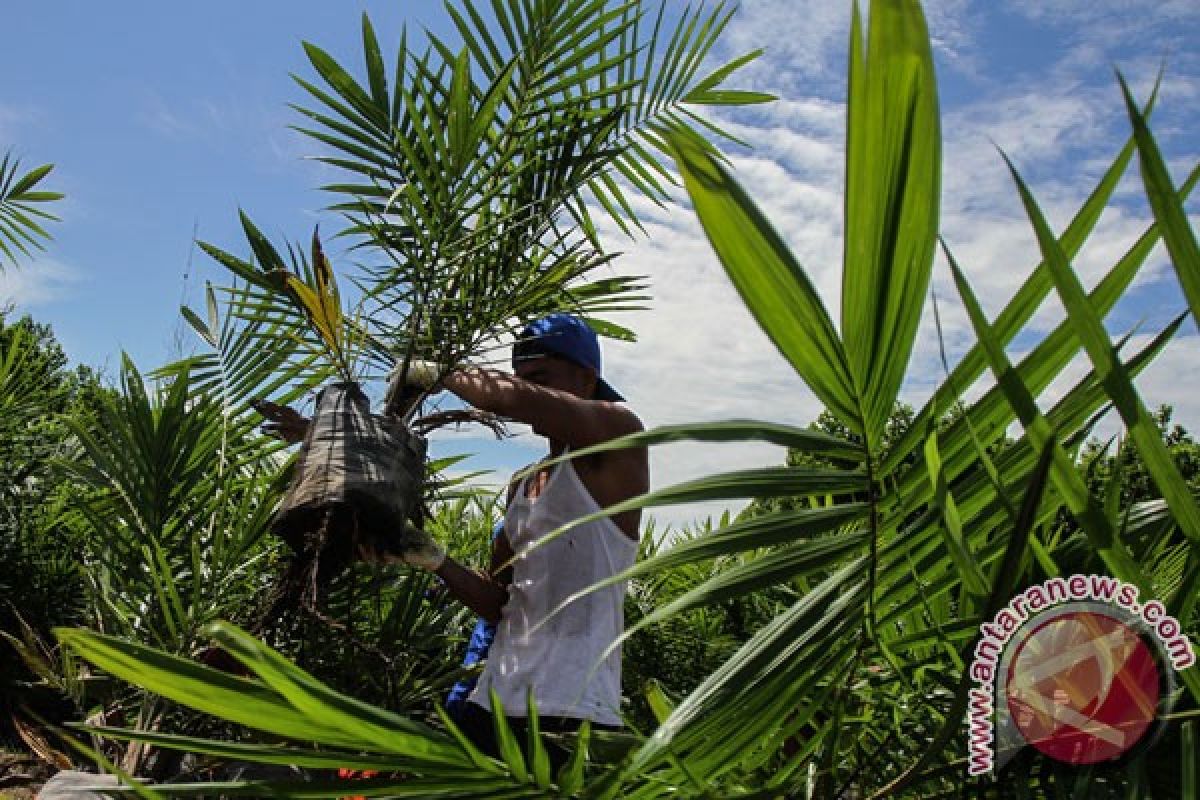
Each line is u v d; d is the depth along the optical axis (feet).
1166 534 3.91
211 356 10.19
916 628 4.24
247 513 9.29
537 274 9.14
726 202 2.48
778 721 3.42
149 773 7.41
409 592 9.01
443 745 3.05
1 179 18.75
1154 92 2.52
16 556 13.76
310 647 7.77
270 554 9.14
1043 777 3.57
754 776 3.94
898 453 3.23
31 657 8.39
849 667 3.86
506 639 7.38
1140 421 2.72
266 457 10.37
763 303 2.67
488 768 3.14
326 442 7.25
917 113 2.42
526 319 8.99
